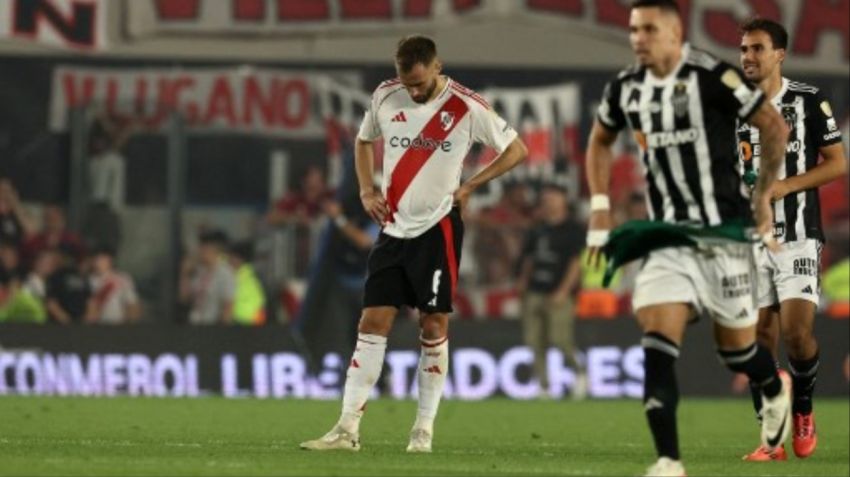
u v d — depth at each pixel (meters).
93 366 77.69
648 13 29.42
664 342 28.91
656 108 29.69
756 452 38.03
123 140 92.06
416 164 36.53
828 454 40.88
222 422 52.12
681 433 51.31
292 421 53.19
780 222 38.88
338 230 79.25
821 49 94.56
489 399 74.94
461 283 90.88
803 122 38.78
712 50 93.31
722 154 29.64
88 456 34.47
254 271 91.44
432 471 31.66
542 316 77.12
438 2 94.12
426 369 37.72
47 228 90.38
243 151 93.06
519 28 94.19
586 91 94.00
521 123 93.88
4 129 91.50
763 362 31.69
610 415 60.50
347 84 93.69
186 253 92.00
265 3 93.56
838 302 85.50
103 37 92.75
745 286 29.78
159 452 36.22
